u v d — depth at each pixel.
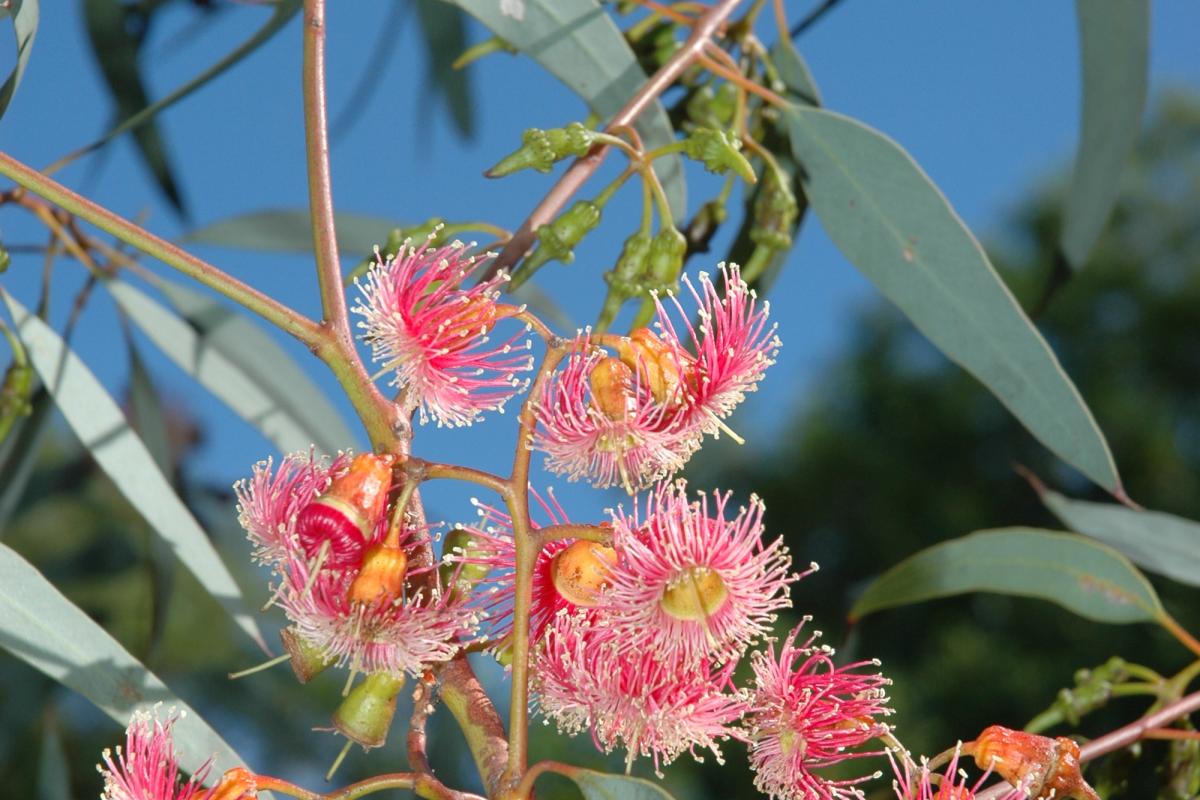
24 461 0.71
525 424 0.50
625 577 0.50
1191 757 0.60
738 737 0.50
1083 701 0.61
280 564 0.50
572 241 0.55
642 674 0.50
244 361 0.69
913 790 0.51
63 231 0.66
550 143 0.55
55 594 0.53
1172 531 0.67
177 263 0.50
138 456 0.60
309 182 0.51
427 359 0.51
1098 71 0.67
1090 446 0.61
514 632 0.49
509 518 0.51
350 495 0.49
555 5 0.60
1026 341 0.61
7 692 0.77
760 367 0.51
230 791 0.49
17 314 0.60
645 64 0.65
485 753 0.49
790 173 0.66
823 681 0.52
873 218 0.62
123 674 0.53
